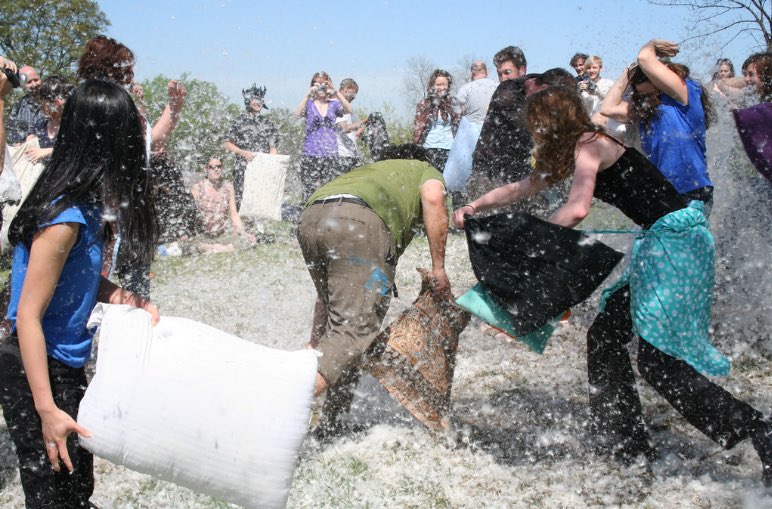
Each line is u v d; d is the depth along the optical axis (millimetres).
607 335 3270
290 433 2309
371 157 9797
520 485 3070
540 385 4184
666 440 3412
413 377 3377
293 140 10086
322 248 3279
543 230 3104
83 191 2176
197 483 2281
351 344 3186
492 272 3166
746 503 2824
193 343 2293
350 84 9570
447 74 8609
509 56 6309
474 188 6172
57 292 2213
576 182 3066
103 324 2262
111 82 2293
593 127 3096
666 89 3787
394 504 2936
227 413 2250
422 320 3439
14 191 4520
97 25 25172
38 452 2244
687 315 3016
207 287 6570
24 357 2127
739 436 2887
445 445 3438
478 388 4176
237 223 8914
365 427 3623
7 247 5953
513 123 5887
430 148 8688
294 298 6113
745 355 4422
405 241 3445
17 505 3008
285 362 2365
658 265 3016
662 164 3867
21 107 6863
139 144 2332
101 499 2996
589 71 6598
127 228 2371
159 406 2207
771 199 5133
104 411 2184
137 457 2213
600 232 3104
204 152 9680
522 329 3133
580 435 3508
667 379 2998
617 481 3068
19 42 24125
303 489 3031
